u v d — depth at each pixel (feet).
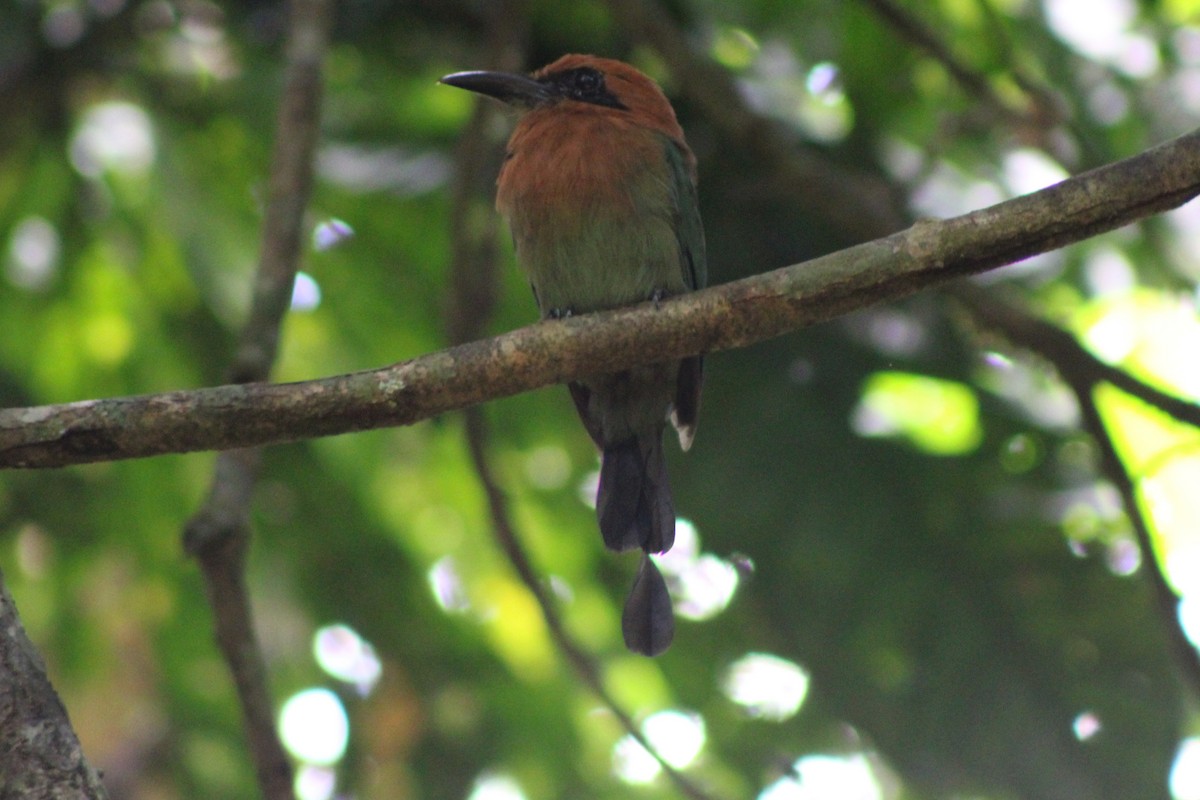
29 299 41.86
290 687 45.88
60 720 16.03
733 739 43.83
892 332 37.99
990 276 39.68
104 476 43.06
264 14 40.32
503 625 45.32
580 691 46.01
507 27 36.09
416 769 45.57
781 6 40.68
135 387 42.55
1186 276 41.70
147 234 41.52
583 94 31.01
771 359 37.55
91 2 38.96
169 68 40.27
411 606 44.88
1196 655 30.55
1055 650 36.78
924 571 36.83
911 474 37.17
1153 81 41.81
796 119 40.04
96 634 44.09
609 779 46.85
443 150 40.91
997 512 37.09
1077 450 37.65
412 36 40.65
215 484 26.40
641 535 28.66
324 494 43.62
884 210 34.12
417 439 42.88
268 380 27.68
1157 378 44.24
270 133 39.99
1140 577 36.65
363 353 42.04
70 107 40.19
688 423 30.48
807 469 37.06
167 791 45.55
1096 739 36.17
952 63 35.50
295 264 29.12
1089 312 43.73
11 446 18.99
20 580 43.70
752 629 40.06
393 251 41.47
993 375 38.86
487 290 36.19
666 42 34.24
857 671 36.96
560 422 42.45
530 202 28.73
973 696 36.47
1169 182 19.01
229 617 26.13
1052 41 41.68
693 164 31.60
